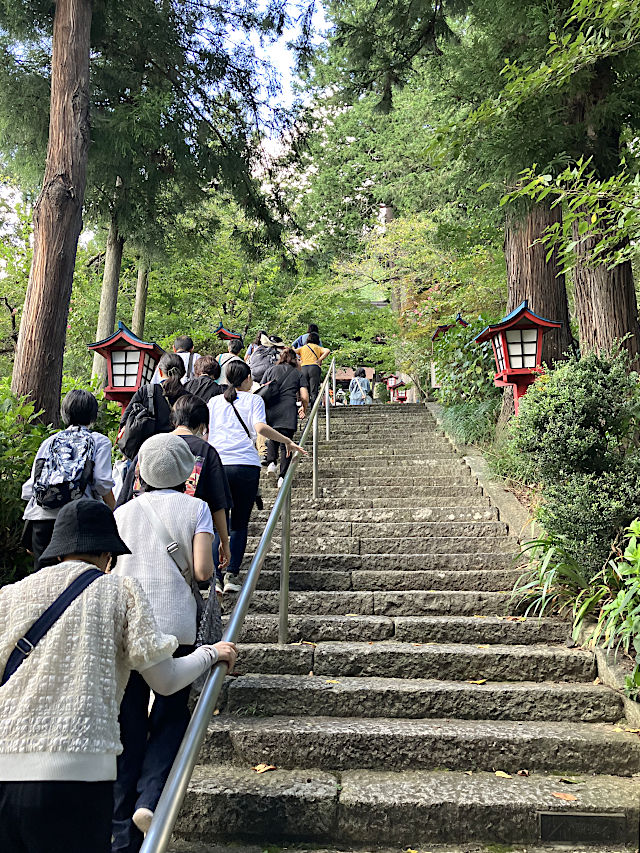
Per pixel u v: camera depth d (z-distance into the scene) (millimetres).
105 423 6395
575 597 4184
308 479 7242
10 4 9086
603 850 2672
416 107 19266
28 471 4434
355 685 3549
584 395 4230
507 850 2693
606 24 4180
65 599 1812
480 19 6109
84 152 6488
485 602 4387
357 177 23672
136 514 2746
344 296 20359
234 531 4590
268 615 4301
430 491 6676
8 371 17578
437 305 13469
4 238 17047
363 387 16781
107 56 10500
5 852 1658
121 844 2355
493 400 8242
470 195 7797
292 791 2830
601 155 5453
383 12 8273
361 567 5039
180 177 11484
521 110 5133
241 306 18359
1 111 10047
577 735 3139
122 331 6543
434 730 3182
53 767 1624
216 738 3189
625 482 4074
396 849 2740
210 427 4730
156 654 1838
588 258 4621
